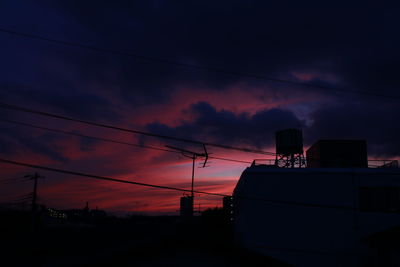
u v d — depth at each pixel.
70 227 61.06
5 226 47.34
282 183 30.12
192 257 27.58
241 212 31.66
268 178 30.42
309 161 39.69
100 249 28.59
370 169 29.67
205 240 37.22
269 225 29.55
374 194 29.11
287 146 36.81
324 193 29.45
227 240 39.38
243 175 31.78
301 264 28.50
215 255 28.89
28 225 50.50
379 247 23.84
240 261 26.86
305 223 29.11
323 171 29.84
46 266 19.17
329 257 28.28
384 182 29.14
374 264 27.38
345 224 28.69
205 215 65.38
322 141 36.94
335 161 35.16
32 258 21.84
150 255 27.53
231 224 44.97
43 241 32.53
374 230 28.31
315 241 28.70
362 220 28.59
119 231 54.66
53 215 73.12
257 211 29.94
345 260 27.98
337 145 36.84
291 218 29.39
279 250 29.03
